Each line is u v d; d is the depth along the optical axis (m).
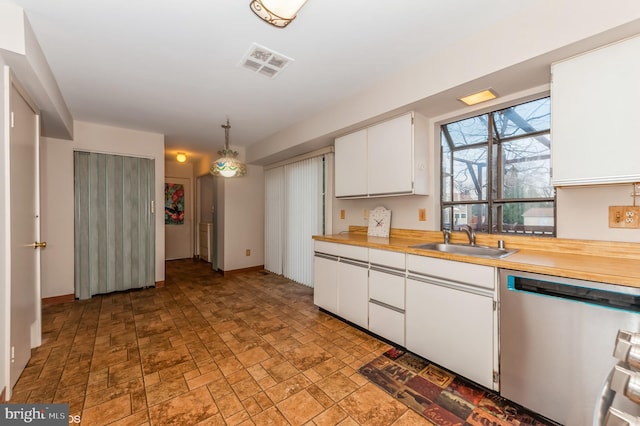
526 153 2.20
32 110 2.17
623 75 1.38
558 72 1.58
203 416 1.50
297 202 4.33
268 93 2.66
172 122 3.49
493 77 1.79
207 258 5.97
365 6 1.54
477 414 1.51
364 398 1.65
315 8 1.55
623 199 1.63
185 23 1.67
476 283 1.68
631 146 1.36
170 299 3.49
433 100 2.16
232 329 2.60
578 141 1.51
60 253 3.36
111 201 3.69
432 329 1.93
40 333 2.26
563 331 1.35
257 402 1.61
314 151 3.88
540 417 1.47
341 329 2.60
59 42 1.84
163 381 1.80
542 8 1.52
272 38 1.83
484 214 2.44
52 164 3.30
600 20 1.34
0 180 1.57
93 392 1.69
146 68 2.18
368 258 2.45
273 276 4.71
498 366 1.59
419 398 1.64
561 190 1.85
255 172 5.17
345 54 2.02
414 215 2.75
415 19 1.66
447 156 2.67
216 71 2.24
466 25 1.72
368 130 2.75
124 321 2.78
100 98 2.73
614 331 1.21
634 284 1.16
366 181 2.79
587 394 1.29
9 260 1.64
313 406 1.58
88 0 1.48
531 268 1.44
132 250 3.85
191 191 6.59
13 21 1.52
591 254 1.73
